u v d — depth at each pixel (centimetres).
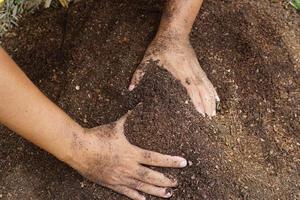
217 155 75
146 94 77
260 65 84
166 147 74
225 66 83
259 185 75
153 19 87
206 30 86
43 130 63
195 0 81
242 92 82
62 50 88
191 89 78
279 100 82
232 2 90
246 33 87
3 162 82
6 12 96
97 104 80
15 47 92
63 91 83
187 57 80
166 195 72
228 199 73
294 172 78
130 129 74
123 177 71
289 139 80
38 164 79
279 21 90
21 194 78
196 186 73
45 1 96
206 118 77
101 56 84
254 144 79
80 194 74
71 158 68
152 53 80
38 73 87
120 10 89
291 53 87
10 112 59
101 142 70
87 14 91
